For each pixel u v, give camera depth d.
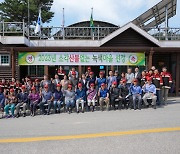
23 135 6.78
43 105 10.23
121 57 13.17
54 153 5.32
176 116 8.95
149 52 13.30
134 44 16.72
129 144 5.82
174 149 5.45
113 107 11.38
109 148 5.57
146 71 12.45
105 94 10.84
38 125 8.05
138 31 16.23
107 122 8.19
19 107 9.94
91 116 9.41
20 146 5.83
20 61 12.88
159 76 11.44
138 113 9.74
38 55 12.90
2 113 10.20
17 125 8.15
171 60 16.97
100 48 12.97
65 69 15.45
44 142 6.10
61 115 9.90
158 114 9.41
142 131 6.90
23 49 12.76
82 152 5.35
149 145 5.73
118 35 16.55
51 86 10.55
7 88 11.27
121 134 6.65
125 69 15.53
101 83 11.30
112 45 16.58
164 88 11.80
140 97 10.72
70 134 6.79
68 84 10.66
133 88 10.85
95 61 13.09
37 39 17.34
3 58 14.59
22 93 10.16
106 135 6.59
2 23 16.02
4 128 7.70
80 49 12.94
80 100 10.41
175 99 13.70
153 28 17.45
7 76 14.60
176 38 17.62
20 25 16.09
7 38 15.35
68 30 17.36
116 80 11.42
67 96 10.43
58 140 6.24
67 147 5.69
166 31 17.56
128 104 11.19
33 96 10.16
